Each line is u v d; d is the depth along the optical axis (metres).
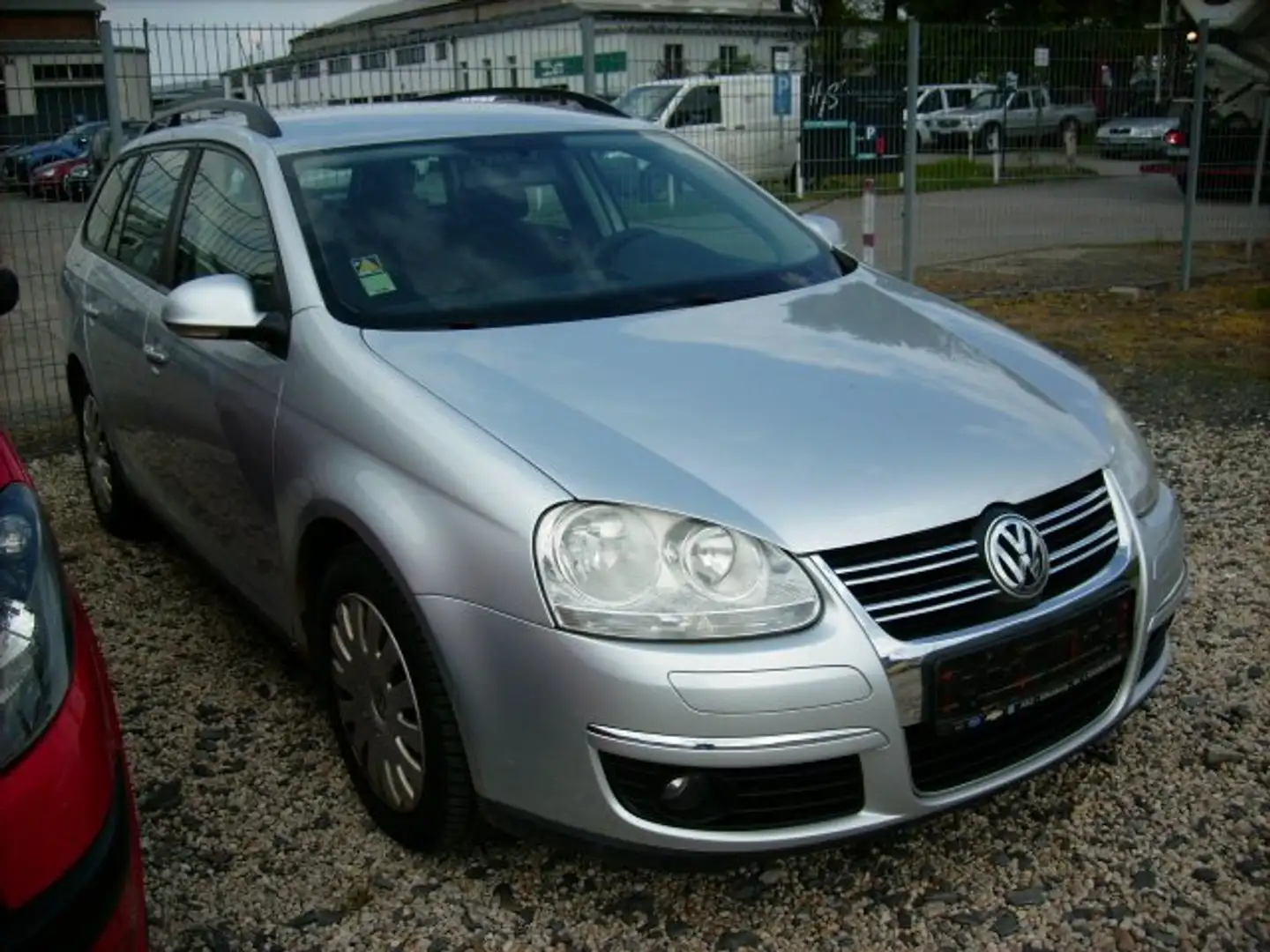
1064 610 2.72
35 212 7.54
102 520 5.31
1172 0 27.36
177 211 4.26
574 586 2.52
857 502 2.61
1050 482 2.81
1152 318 9.92
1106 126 12.77
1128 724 3.62
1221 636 4.17
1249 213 13.05
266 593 3.64
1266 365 8.25
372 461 2.90
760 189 4.49
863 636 2.51
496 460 2.67
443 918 2.88
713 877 3.00
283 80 8.72
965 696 2.59
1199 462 6.13
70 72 7.75
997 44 11.69
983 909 2.88
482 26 9.57
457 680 2.68
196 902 2.96
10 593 2.13
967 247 12.48
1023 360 3.45
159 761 3.57
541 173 3.97
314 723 3.76
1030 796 3.30
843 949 2.76
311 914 2.91
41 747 2.06
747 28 10.45
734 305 3.57
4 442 2.48
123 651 4.26
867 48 10.64
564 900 2.93
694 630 2.48
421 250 3.55
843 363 3.17
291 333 3.30
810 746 2.48
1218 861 3.02
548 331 3.28
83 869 2.07
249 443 3.44
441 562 2.68
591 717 2.50
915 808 2.62
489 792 2.73
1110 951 2.73
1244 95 12.85
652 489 2.57
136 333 4.25
